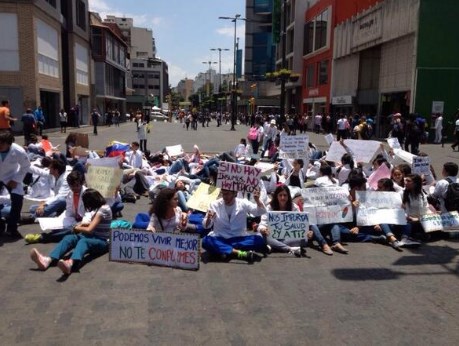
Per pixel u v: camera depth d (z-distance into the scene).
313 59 48.91
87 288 5.01
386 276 5.56
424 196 7.42
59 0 34.78
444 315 4.50
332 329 4.18
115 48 59.38
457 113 25.61
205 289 5.05
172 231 6.21
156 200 6.18
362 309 4.61
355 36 35.75
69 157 10.59
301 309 4.58
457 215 7.32
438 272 5.73
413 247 6.77
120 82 66.38
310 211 6.90
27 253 6.14
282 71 24.33
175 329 4.12
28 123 20.30
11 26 27.91
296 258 6.23
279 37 56.25
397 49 29.48
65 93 40.75
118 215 8.34
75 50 41.38
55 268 5.59
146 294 4.88
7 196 7.34
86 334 4.00
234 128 47.56
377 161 10.33
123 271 5.54
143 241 5.77
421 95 26.92
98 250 6.02
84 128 40.19
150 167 12.22
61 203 7.40
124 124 59.38
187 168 12.04
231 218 6.32
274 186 9.57
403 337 4.05
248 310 4.54
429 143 26.20
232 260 6.08
